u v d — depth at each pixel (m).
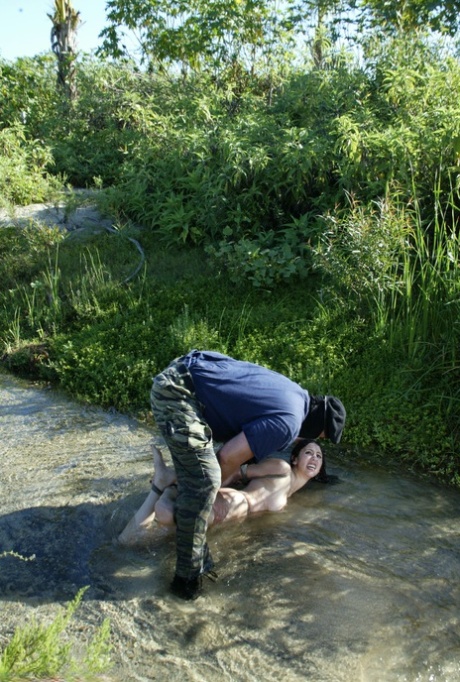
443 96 7.11
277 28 10.49
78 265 7.38
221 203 7.11
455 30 10.03
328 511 4.18
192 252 7.42
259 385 3.56
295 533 3.95
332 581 3.55
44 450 4.85
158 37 11.69
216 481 3.44
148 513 3.86
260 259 6.40
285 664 3.02
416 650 3.10
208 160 7.64
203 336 5.82
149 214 8.09
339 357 5.59
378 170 6.44
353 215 5.85
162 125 9.18
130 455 4.79
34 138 12.00
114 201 8.41
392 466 4.71
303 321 5.98
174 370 3.60
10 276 7.31
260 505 4.12
